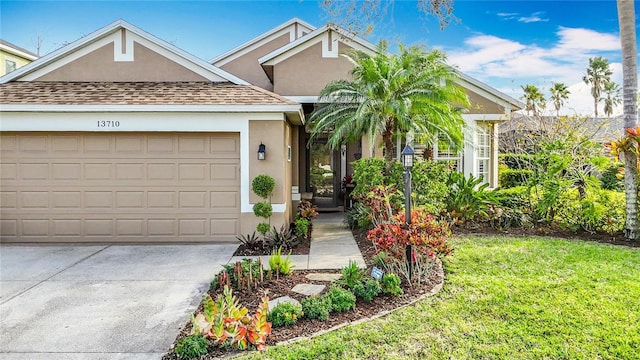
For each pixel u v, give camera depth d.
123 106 8.20
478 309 4.52
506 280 5.49
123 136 8.54
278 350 3.66
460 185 9.67
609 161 9.81
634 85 8.38
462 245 7.64
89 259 7.25
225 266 5.83
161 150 8.58
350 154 14.20
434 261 6.07
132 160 8.56
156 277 6.16
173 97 8.66
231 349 3.69
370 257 7.21
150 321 4.48
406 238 5.34
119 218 8.59
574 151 10.05
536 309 4.47
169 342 3.97
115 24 9.60
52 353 3.76
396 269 5.61
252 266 5.76
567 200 9.11
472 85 11.86
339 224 11.05
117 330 4.25
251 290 5.34
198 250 7.95
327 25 10.90
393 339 3.86
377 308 4.64
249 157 8.49
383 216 7.63
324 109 10.19
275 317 4.20
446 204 9.48
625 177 8.35
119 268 6.66
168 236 8.59
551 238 8.40
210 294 5.34
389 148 9.64
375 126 9.19
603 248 7.39
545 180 9.27
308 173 14.29
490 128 12.98
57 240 8.59
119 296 5.30
